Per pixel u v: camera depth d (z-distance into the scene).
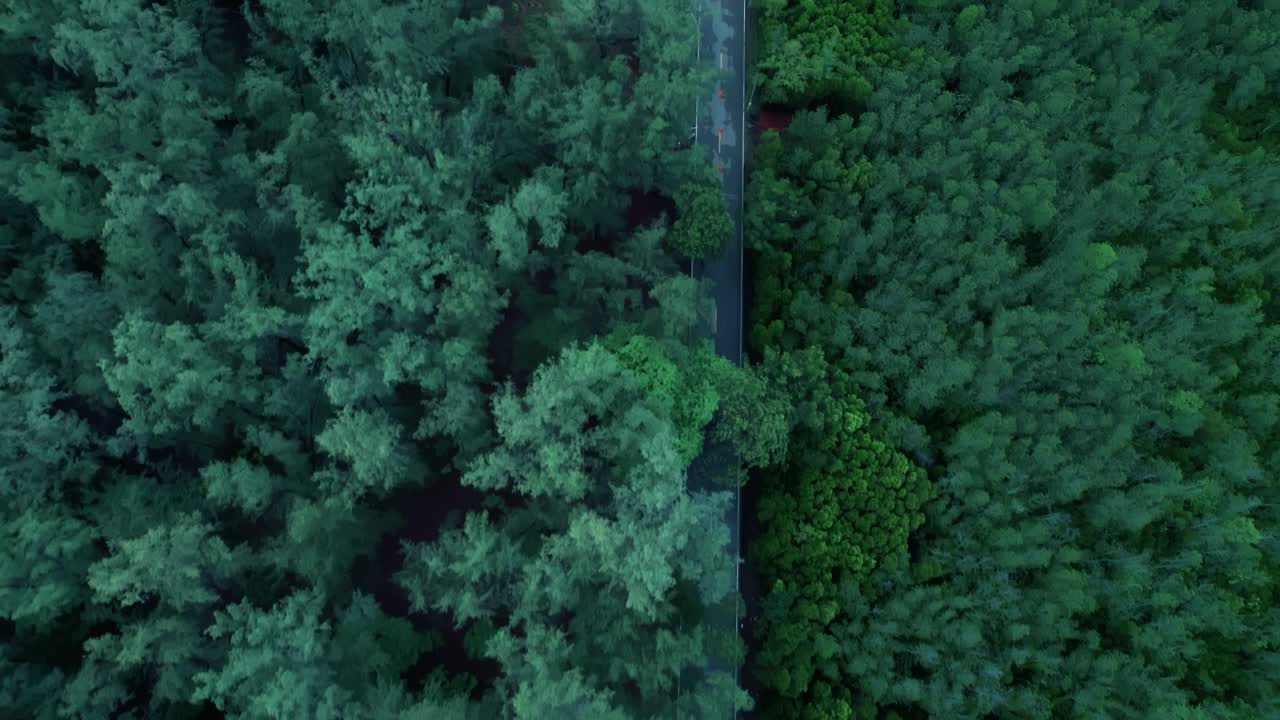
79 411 37.81
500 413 32.47
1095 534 44.25
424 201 34.94
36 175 34.97
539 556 33.72
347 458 33.97
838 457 38.66
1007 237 47.66
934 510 40.97
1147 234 51.19
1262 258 51.41
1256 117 55.53
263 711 28.45
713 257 43.25
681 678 38.31
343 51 38.38
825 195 44.97
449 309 33.12
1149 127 51.88
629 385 33.56
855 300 45.91
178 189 32.53
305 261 37.34
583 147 36.97
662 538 30.84
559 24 39.00
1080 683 40.09
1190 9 54.06
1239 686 42.44
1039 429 44.16
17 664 32.81
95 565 29.77
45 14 35.12
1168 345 47.62
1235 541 42.84
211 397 32.97
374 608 36.19
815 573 37.72
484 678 39.78
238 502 34.00
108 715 32.00
